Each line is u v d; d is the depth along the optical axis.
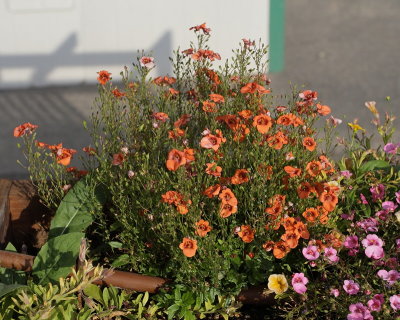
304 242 2.83
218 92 3.38
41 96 7.67
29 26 7.72
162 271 2.97
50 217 3.41
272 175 2.93
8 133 6.71
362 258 2.92
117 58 7.93
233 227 2.94
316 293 2.78
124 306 2.90
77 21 7.76
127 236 3.05
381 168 3.25
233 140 3.06
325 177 2.97
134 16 7.77
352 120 6.88
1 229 3.17
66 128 6.77
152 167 3.03
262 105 3.20
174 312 2.82
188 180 2.73
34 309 2.55
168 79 3.34
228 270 2.91
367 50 9.20
